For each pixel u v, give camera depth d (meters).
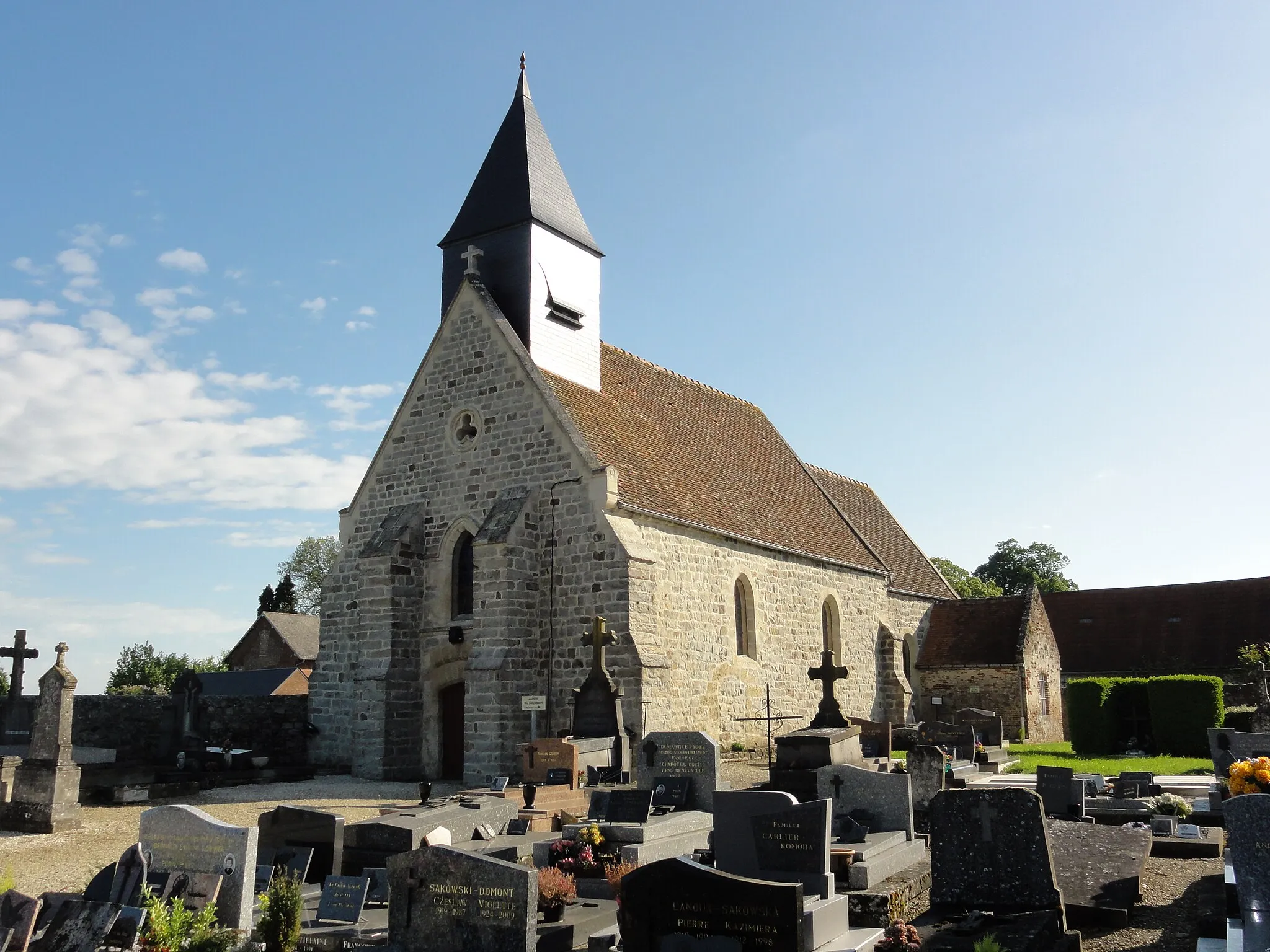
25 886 13.98
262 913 10.21
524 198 30.00
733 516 30.86
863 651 37.59
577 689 25.25
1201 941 10.21
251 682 55.81
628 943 9.06
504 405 28.14
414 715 27.98
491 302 29.25
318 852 13.12
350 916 11.14
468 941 9.38
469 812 15.24
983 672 41.72
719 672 28.45
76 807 19.12
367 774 27.16
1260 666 28.61
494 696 25.02
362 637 28.22
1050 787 17.45
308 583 84.00
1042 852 10.86
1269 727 25.41
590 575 25.66
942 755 17.94
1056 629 49.31
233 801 22.25
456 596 28.42
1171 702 32.66
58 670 19.48
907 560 47.06
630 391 32.94
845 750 18.80
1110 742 33.56
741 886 8.66
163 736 25.42
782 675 31.83
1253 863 9.67
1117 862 12.73
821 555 34.78
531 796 17.17
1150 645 46.56
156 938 9.23
